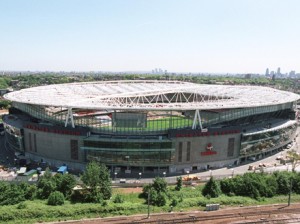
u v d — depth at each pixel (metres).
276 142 139.38
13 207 78.25
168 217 77.69
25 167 111.38
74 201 85.06
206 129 115.69
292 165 122.00
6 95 140.00
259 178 97.12
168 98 175.50
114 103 124.06
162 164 113.50
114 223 74.00
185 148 114.94
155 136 115.94
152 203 84.44
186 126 122.00
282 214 81.62
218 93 166.75
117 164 113.06
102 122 118.56
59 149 117.88
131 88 174.25
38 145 122.81
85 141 112.50
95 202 84.12
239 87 197.50
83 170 114.88
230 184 94.56
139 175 109.31
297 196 93.75
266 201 89.81
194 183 101.19
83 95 138.88
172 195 89.38
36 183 94.50
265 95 160.12
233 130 121.19
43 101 119.19
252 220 77.62
